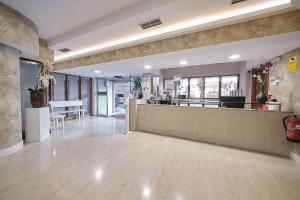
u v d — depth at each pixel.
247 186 2.07
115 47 4.34
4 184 2.08
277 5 2.48
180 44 3.44
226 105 4.00
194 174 2.37
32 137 3.96
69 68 5.89
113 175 2.32
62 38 4.14
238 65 7.50
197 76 8.51
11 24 2.79
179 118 4.38
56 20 3.33
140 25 3.21
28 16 3.14
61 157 2.97
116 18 3.03
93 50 4.93
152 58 4.21
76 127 5.79
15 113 3.32
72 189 1.98
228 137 3.67
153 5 2.59
